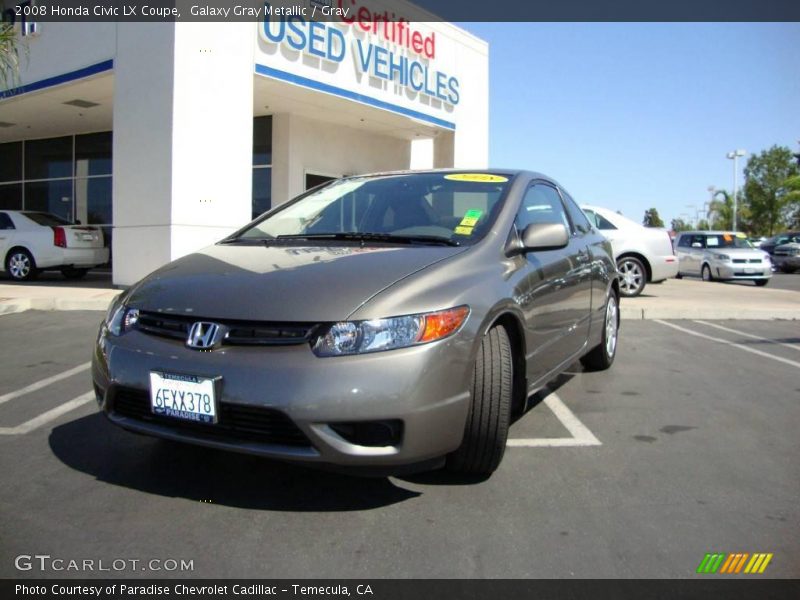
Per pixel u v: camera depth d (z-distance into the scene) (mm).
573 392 4992
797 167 53938
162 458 3439
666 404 4672
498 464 3152
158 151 9609
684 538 2684
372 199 4043
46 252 12344
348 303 2691
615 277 5641
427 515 2842
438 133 16484
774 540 2680
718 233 19672
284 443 2615
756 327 8367
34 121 14609
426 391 2633
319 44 12125
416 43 14602
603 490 3145
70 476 3199
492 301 3012
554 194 4711
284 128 14477
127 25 9938
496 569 2426
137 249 9969
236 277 3027
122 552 2502
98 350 3082
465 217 3674
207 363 2662
